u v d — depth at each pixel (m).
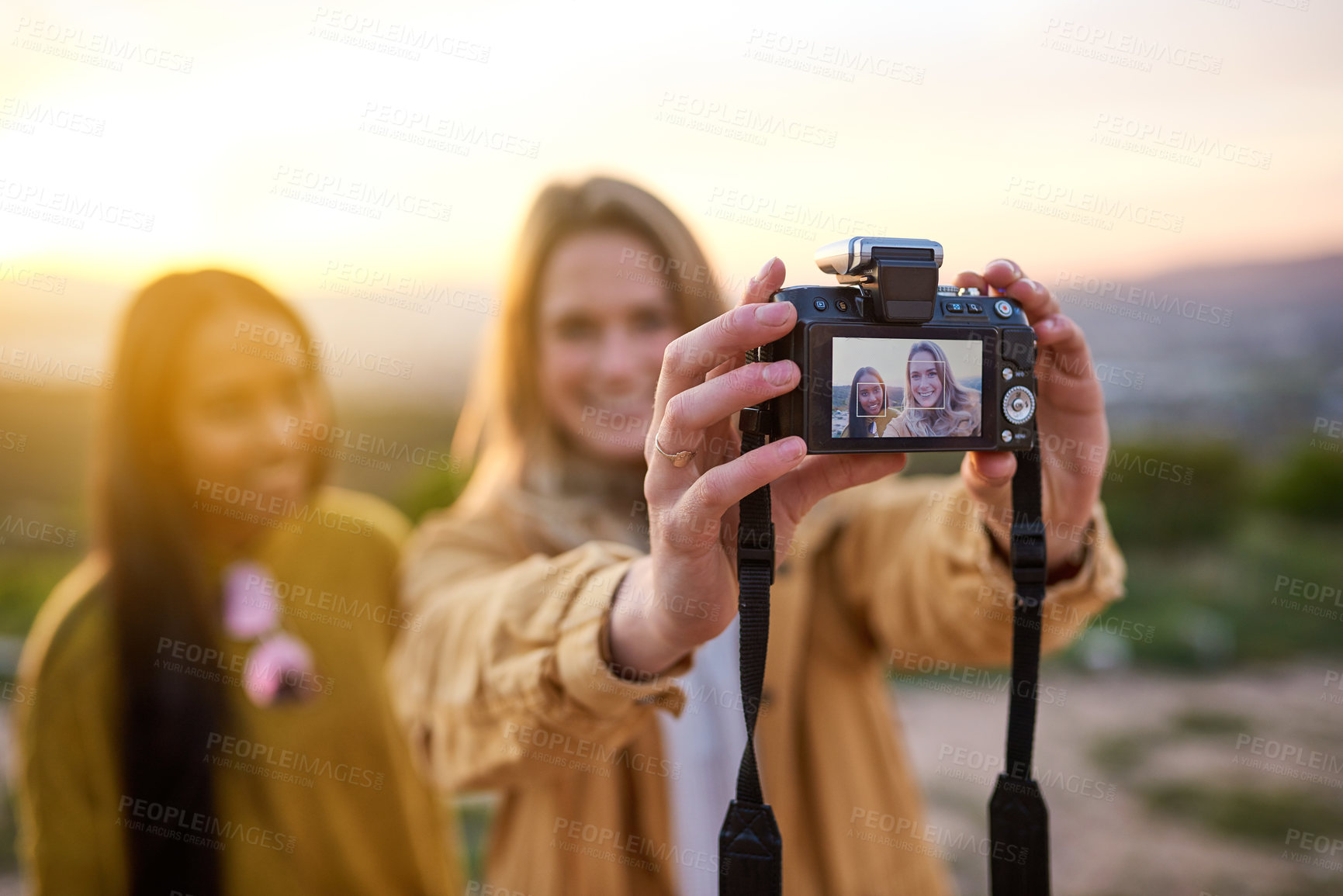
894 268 1.18
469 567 1.89
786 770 1.78
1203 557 6.63
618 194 1.98
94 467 2.26
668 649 1.22
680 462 1.09
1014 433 1.25
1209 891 3.35
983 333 1.23
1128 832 3.73
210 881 2.20
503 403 2.07
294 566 2.46
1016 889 1.22
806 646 1.92
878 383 1.21
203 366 2.27
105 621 2.20
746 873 1.10
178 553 2.24
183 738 2.19
